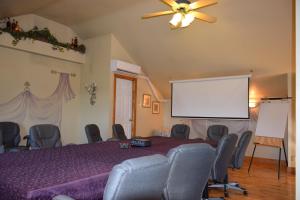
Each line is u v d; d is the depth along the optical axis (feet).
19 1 13.12
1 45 15.48
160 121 26.07
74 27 20.25
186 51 19.25
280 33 15.10
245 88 19.44
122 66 19.57
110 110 19.30
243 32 15.94
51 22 19.04
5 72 15.94
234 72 19.93
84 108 20.65
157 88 25.26
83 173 5.66
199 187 6.56
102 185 5.64
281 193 12.55
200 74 21.54
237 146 11.96
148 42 19.57
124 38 19.90
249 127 21.53
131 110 22.13
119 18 18.04
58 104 19.19
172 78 23.18
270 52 16.75
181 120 25.20
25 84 17.03
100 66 19.99
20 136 15.57
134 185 4.22
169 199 5.82
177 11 10.78
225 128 17.19
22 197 4.41
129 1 15.65
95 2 15.72
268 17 14.40
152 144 11.67
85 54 21.01
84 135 20.35
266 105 18.84
